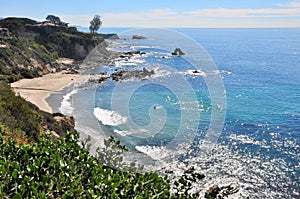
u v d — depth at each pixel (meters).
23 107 15.91
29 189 3.01
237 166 18.23
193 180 4.30
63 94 33.03
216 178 16.20
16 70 44.31
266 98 38.19
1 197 3.01
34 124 15.07
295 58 89.19
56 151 3.90
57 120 19.23
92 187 3.10
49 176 3.29
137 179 3.22
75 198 3.05
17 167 3.44
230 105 33.38
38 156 3.95
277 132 25.61
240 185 16.36
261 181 17.09
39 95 32.91
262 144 22.67
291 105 35.28
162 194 3.16
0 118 12.57
